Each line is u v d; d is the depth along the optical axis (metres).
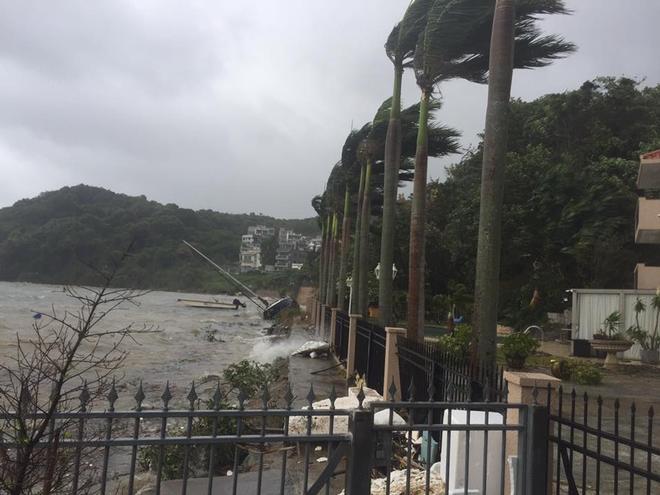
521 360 10.28
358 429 3.79
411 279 13.06
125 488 6.89
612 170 31.00
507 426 4.26
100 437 3.81
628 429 8.34
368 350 12.44
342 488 5.92
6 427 3.28
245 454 7.93
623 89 36.88
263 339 34.38
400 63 15.23
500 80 8.27
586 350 19.72
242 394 3.66
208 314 64.12
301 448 7.19
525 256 32.31
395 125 15.63
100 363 4.55
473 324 8.01
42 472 3.22
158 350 26.34
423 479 5.55
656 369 16.73
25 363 4.11
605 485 5.78
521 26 10.68
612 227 28.47
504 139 8.20
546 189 31.47
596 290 19.98
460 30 10.69
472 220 36.62
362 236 20.70
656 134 33.78
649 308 19.06
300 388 13.27
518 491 4.30
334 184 29.91
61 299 58.72
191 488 5.98
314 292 55.34
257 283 85.00
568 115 37.62
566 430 8.08
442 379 6.68
